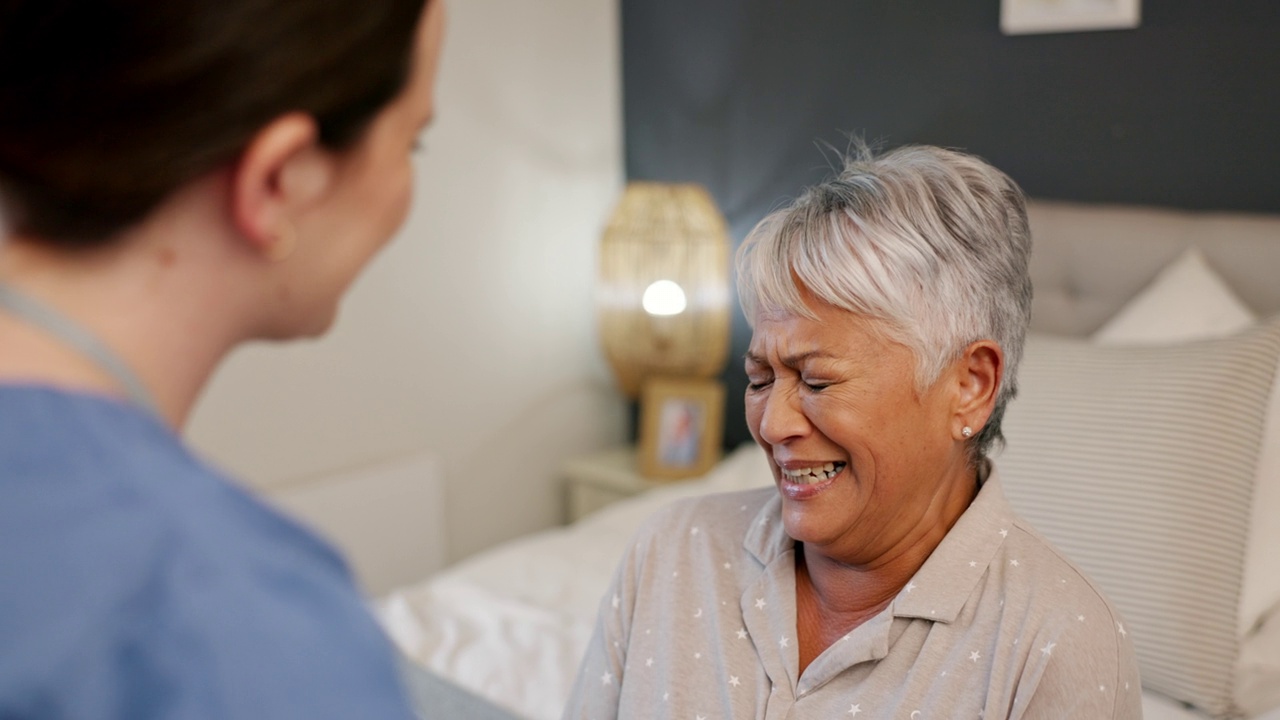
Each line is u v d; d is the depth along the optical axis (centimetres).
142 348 50
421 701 176
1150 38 247
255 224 51
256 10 47
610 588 120
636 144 357
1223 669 160
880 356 98
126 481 45
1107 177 259
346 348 297
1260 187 237
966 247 97
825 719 100
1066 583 97
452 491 331
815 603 108
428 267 313
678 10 336
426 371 318
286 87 49
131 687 42
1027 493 174
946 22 279
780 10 312
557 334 354
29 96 46
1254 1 231
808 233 99
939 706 95
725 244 325
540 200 340
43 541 43
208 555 45
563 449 364
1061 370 183
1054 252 250
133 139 47
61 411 45
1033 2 261
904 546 103
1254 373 170
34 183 47
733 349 345
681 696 108
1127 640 96
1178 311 218
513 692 180
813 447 101
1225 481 165
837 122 305
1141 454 169
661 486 321
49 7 45
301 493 284
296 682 43
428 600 215
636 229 322
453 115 311
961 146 282
